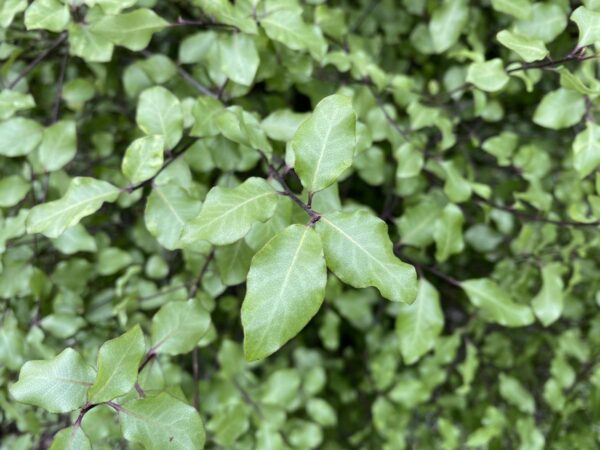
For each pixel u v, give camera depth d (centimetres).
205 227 19
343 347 50
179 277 32
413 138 32
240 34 26
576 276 33
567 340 38
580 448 37
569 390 39
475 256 43
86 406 18
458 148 39
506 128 42
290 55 30
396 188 34
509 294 35
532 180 33
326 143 19
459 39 37
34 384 19
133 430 19
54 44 30
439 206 33
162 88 25
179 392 23
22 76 31
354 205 34
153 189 24
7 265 29
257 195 20
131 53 36
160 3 35
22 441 29
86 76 36
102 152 35
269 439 35
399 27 39
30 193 31
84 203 22
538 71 30
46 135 28
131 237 37
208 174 32
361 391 47
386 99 37
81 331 33
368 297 40
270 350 16
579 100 27
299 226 18
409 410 41
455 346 37
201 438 19
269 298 17
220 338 41
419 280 31
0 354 28
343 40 35
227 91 29
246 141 24
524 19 29
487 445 39
